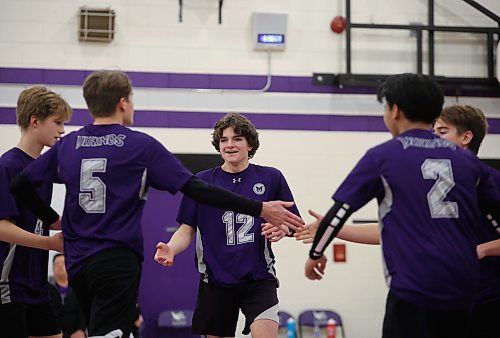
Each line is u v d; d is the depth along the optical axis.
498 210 4.04
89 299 4.10
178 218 5.80
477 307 4.96
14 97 10.82
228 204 4.21
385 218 3.82
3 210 4.66
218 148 5.93
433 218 3.72
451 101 11.73
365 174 3.81
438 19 11.77
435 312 3.70
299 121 11.36
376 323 11.14
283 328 10.72
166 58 11.16
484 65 11.75
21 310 4.97
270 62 11.38
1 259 4.86
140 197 4.14
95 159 4.09
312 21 11.49
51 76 10.91
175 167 4.14
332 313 10.98
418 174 3.77
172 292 10.95
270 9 11.42
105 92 4.21
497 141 11.70
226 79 11.26
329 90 11.45
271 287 5.62
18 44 10.89
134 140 4.14
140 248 4.11
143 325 10.25
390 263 3.78
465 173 3.86
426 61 11.62
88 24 10.86
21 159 4.95
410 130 3.96
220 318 5.63
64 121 5.19
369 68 11.49
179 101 11.13
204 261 5.68
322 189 11.32
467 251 3.76
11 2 10.92
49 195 4.62
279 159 11.28
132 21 11.12
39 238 4.61
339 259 11.20
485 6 11.95
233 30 11.33
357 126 11.45
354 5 11.57
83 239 4.03
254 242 5.60
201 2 11.30
